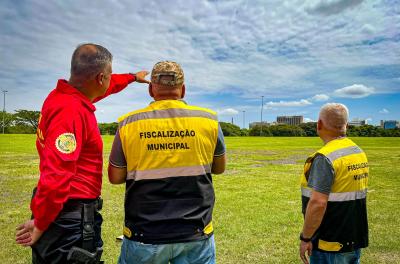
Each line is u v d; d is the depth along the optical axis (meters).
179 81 2.47
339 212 2.68
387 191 10.72
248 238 6.12
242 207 8.48
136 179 2.32
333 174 2.65
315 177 2.67
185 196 2.33
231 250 5.55
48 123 2.18
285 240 6.02
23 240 2.16
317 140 57.72
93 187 2.31
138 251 2.30
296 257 5.27
